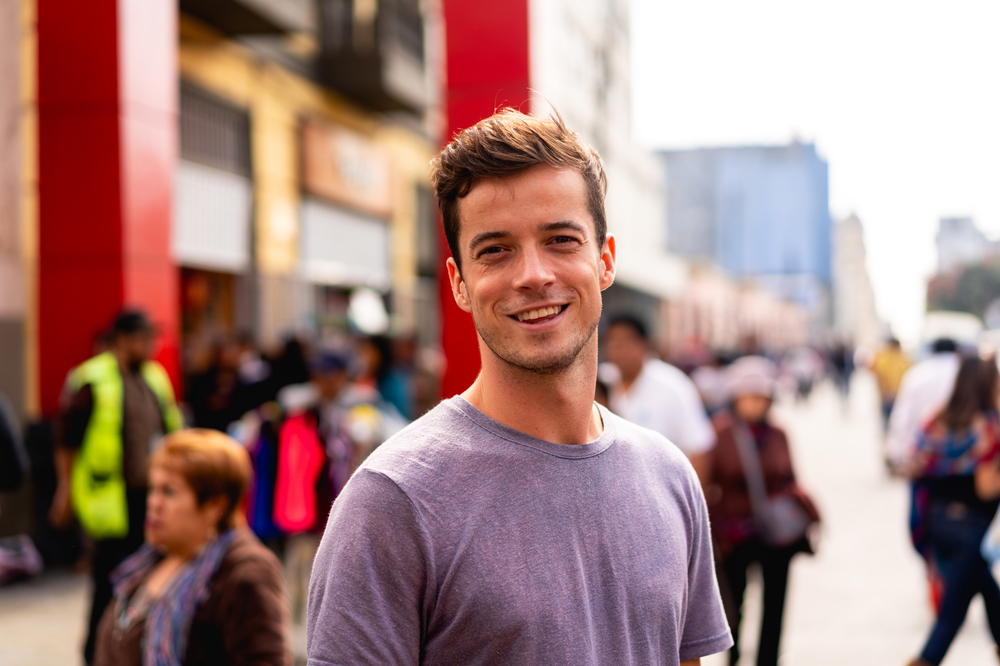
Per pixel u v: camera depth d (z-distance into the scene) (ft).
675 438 16.98
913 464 17.63
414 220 71.10
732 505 17.06
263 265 50.98
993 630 17.11
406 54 60.54
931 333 60.23
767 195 313.32
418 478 5.04
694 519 5.85
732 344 217.97
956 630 17.03
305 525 20.95
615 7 91.35
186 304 45.29
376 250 65.10
